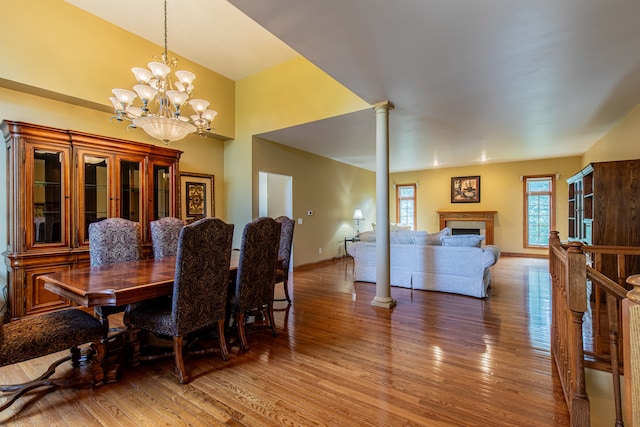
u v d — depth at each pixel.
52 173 3.39
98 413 1.78
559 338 2.17
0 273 3.28
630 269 3.65
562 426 1.64
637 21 2.04
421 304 3.82
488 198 8.22
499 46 2.38
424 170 9.20
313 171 6.81
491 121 4.32
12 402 1.82
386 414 1.75
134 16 3.83
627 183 3.70
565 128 4.69
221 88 5.36
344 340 2.78
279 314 3.48
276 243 2.88
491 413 1.75
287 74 4.86
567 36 2.23
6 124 3.12
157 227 3.41
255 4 1.88
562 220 7.31
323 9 1.94
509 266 6.39
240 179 5.51
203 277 2.23
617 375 1.51
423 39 2.28
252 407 1.83
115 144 3.82
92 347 2.11
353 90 3.22
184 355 2.41
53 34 3.50
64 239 3.43
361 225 8.74
